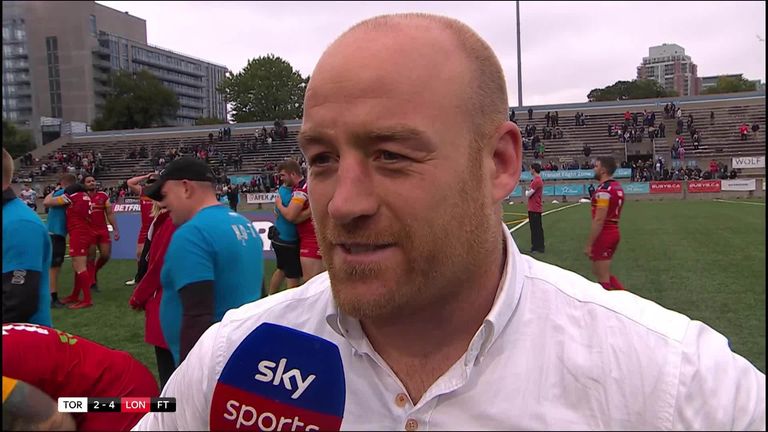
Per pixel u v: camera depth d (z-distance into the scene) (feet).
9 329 5.39
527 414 2.85
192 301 8.36
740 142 116.47
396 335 3.09
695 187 94.84
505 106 3.13
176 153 116.78
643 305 3.19
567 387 2.89
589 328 3.00
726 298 21.20
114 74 55.06
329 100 2.74
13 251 8.40
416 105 2.65
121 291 26.50
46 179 102.01
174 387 3.70
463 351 3.07
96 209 26.07
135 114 66.95
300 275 21.08
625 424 2.79
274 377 2.99
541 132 130.52
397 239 2.70
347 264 2.77
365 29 2.84
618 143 123.24
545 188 101.14
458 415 2.92
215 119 131.85
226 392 3.01
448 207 2.74
